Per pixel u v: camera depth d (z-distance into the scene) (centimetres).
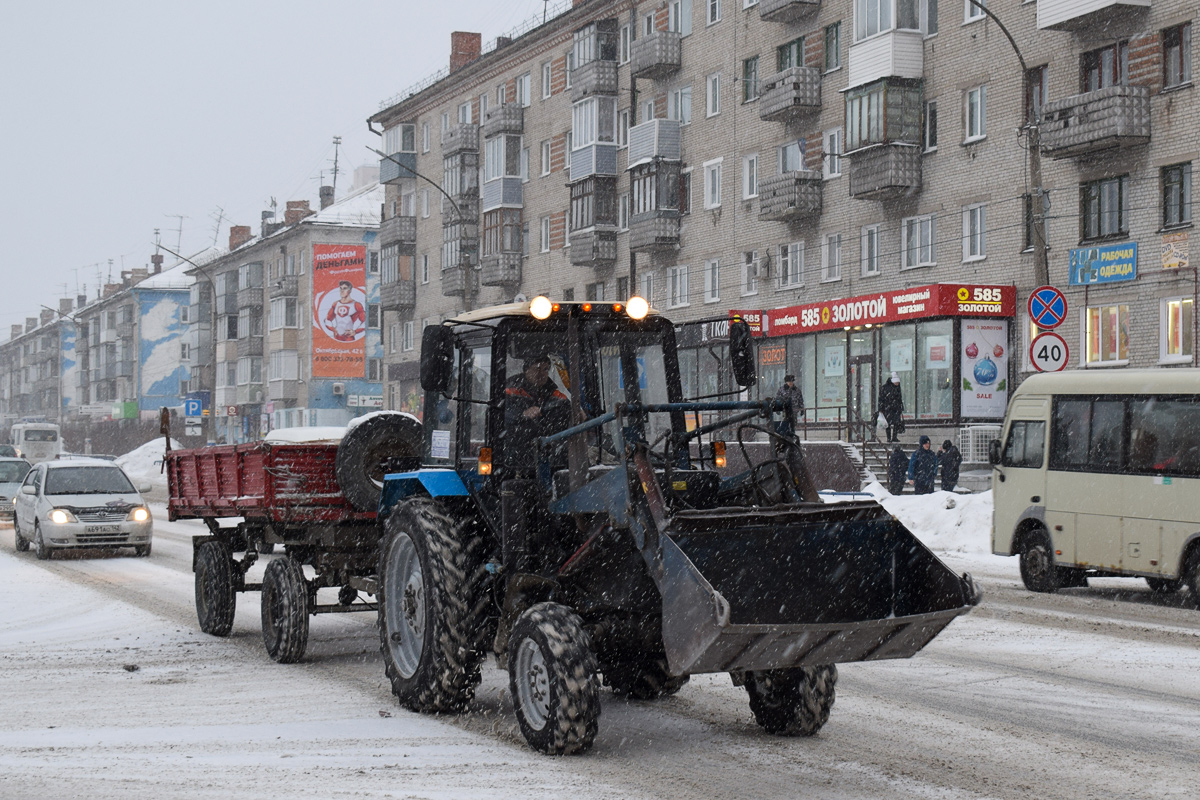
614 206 4772
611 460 739
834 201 3709
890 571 705
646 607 704
